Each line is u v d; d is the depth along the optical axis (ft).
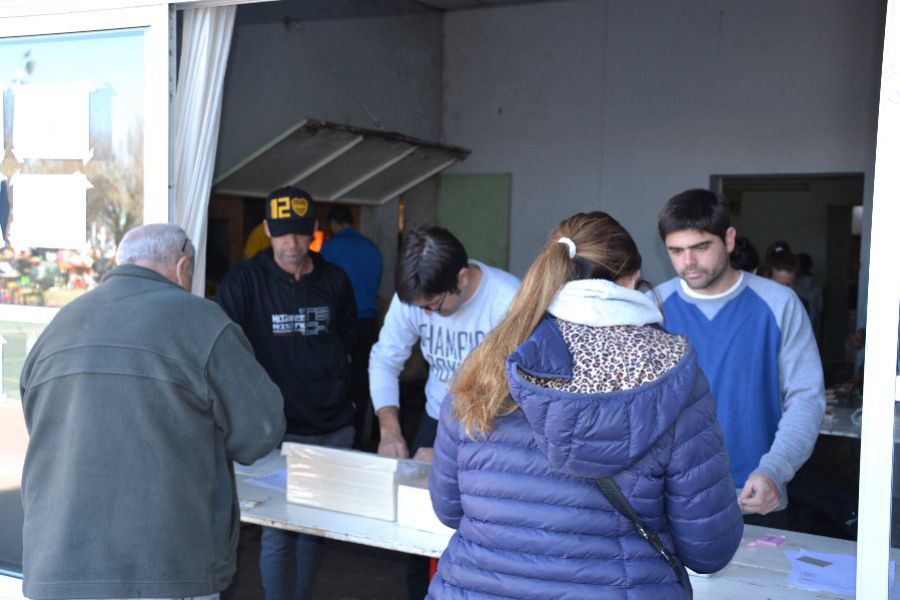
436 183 28.71
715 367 8.11
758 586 6.28
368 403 21.36
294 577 9.80
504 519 4.62
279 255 10.34
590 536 4.52
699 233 7.81
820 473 12.55
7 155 9.11
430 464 7.69
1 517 9.11
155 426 6.15
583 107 26.37
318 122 17.79
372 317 20.68
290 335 10.36
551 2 26.58
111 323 6.26
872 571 5.63
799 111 23.58
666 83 25.16
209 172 8.93
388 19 25.94
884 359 5.51
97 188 8.80
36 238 9.04
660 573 4.54
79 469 6.14
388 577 13.17
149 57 8.53
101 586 6.07
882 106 5.43
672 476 4.44
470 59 28.09
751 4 23.86
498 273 8.98
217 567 6.56
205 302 6.52
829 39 23.07
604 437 4.25
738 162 24.44
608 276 4.84
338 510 7.72
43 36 8.93
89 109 8.80
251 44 20.89
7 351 9.17
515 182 27.61
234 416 6.44
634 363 4.40
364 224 25.57
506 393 4.58
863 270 22.82
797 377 7.90
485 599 4.66
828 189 30.42
